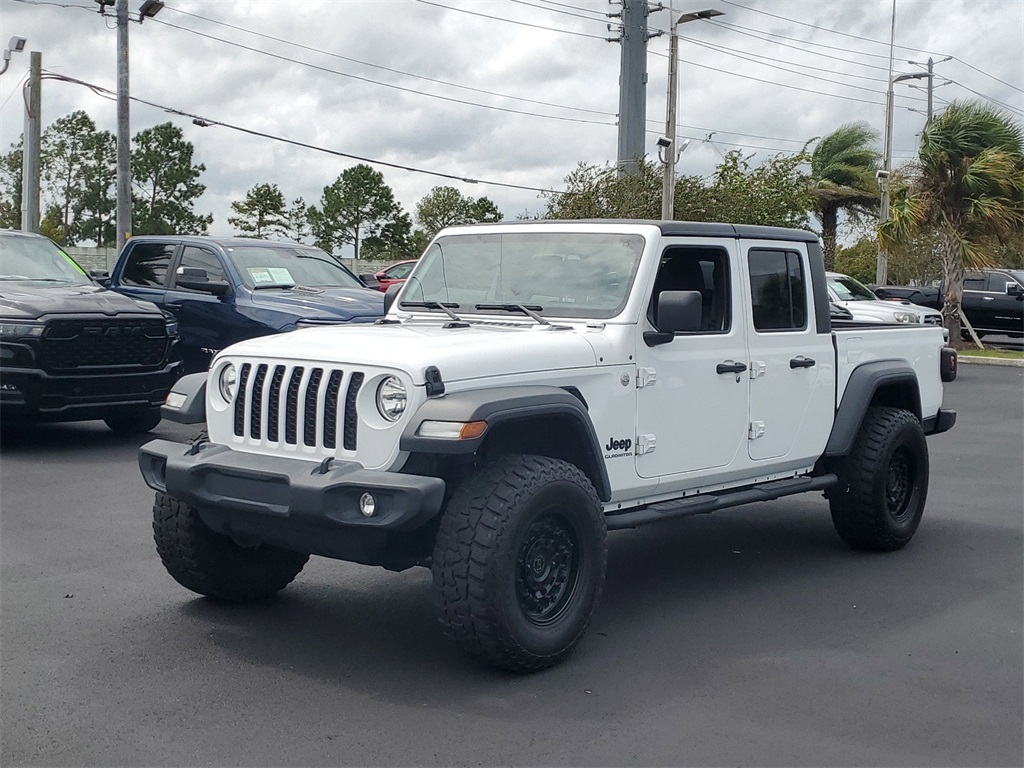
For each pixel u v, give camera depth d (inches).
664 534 307.0
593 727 169.8
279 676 189.3
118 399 407.2
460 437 176.4
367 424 184.7
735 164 1120.8
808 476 270.5
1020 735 169.6
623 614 229.9
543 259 235.0
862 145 1503.4
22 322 386.9
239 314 477.4
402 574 255.9
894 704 181.5
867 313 768.9
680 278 238.1
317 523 181.0
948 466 434.0
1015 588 253.8
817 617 229.3
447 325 224.1
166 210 2687.0
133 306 416.8
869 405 289.7
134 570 255.4
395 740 163.9
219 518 198.7
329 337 205.2
